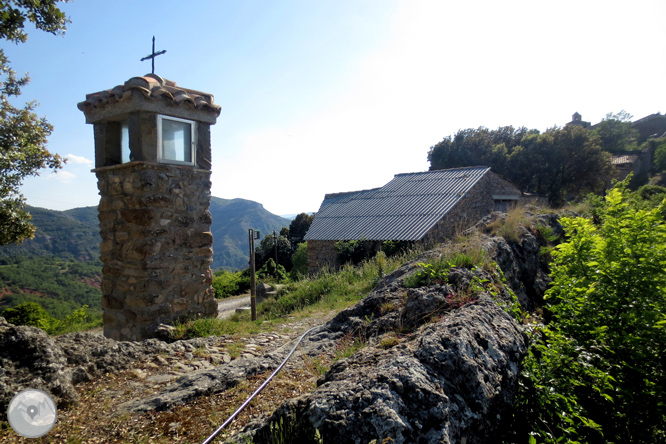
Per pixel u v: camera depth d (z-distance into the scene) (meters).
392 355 2.38
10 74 9.11
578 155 29.98
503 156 32.28
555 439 2.45
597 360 3.50
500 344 2.71
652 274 3.99
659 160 39.97
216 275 28.34
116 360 3.70
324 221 20.61
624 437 3.26
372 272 9.99
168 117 5.62
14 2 5.89
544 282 6.82
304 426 1.83
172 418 2.66
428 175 21.31
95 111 5.80
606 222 4.88
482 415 2.11
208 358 4.16
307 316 6.96
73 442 2.31
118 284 5.64
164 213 5.59
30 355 2.81
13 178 8.85
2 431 2.34
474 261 4.63
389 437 1.68
